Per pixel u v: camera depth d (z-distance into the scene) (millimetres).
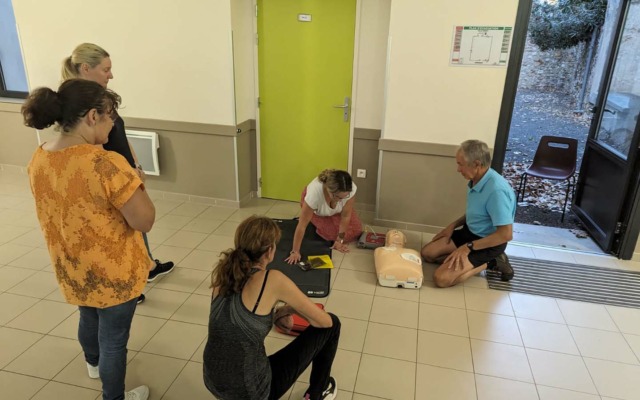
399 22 3166
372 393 1971
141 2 3609
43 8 3795
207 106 3791
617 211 3209
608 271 3088
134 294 1602
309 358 1667
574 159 4055
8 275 2809
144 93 3873
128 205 1449
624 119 3270
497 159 3354
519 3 2980
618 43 3510
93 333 1835
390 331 2393
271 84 3895
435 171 3455
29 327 2340
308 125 3945
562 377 2109
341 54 3656
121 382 1721
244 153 4035
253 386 1472
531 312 2604
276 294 1466
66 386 1965
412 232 3637
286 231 3484
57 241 1483
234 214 3896
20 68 4602
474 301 2693
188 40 3637
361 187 3996
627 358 2252
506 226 2621
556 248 3414
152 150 3953
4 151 4660
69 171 1387
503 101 3217
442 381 2057
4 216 3674
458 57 3146
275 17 3688
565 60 4441
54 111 1343
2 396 1898
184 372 2066
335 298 2676
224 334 1417
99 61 2121
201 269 2951
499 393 2000
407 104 3344
